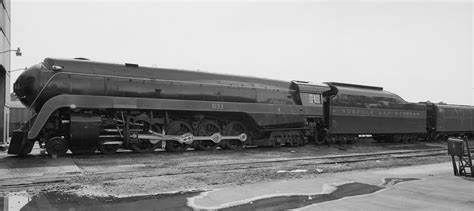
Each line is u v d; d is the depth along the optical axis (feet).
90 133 38.24
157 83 44.34
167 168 32.27
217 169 32.48
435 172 32.48
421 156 48.70
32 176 26.58
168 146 45.44
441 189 24.17
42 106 37.11
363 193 23.04
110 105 40.14
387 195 22.39
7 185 23.32
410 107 77.92
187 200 20.77
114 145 41.88
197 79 48.39
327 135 63.31
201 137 47.65
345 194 22.76
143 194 21.97
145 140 43.55
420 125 80.18
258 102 53.47
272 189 24.00
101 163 33.99
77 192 22.13
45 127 37.91
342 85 67.21
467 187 24.90
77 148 38.34
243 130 53.16
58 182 24.93
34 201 19.93
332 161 40.19
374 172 32.27
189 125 47.37
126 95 41.75
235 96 50.93
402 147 66.54
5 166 30.86
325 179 28.04
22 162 33.17
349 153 52.60
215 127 50.11
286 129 56.75
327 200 21.13
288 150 53.01
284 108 56.08
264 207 19.49
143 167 32.35
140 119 42.98
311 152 51.72
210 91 48.57
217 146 50.19
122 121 41.52
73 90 38.63
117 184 24.67
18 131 36.19
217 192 22.89
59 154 38.47
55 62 38.91
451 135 95.96
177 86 45.91
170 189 23.53
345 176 29.63
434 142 86.58
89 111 39.55
